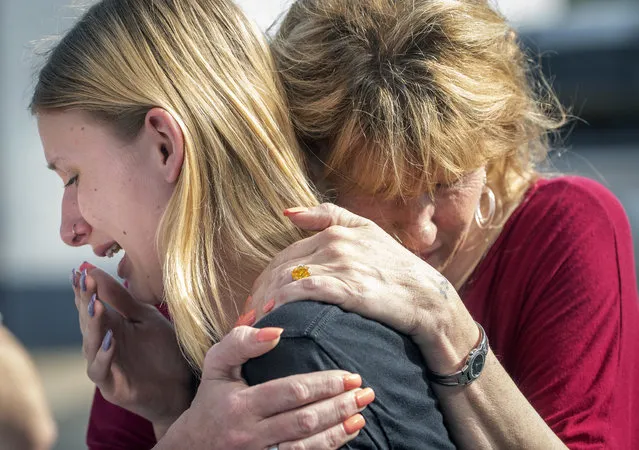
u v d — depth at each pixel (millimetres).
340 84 1525
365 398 1227
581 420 1595
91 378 1639
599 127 5535
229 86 1489
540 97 1893
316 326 1256
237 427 1251
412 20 1545
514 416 1429
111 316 1690
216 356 1292
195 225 1442
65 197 1585
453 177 1544
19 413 2309
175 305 1413
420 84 1500
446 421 1408
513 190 1784
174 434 1314
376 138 1482
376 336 1299
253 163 1478
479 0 1683
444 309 1344
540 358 1672
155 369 1708
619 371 1676
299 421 1215
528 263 1733
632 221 4703
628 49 5398
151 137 1473
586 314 1669
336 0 1609
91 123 1501
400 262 1348
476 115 1521
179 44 1484
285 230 1479
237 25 1544
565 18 5598
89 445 1946
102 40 1503
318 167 1586
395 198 1545
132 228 1532
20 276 5281
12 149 5145
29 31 4988
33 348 5297
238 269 1472
